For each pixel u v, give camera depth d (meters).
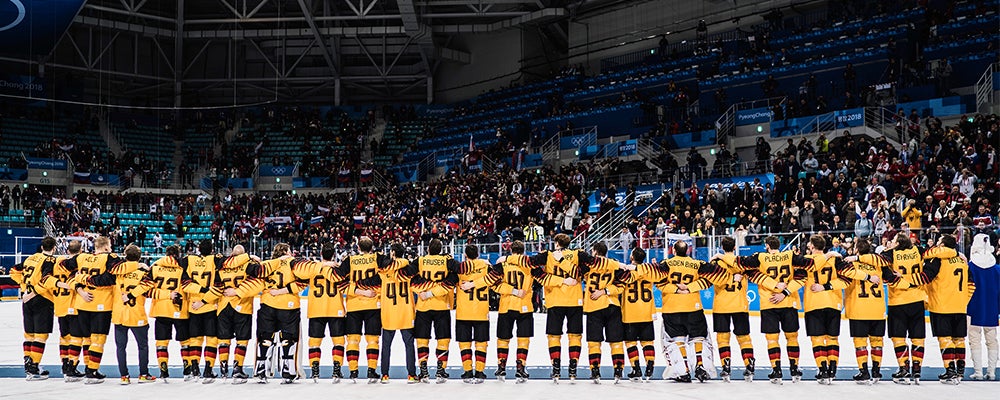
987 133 28.31
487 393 11.13
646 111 42.38
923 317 11.90
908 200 25.20
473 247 12.34
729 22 46.56
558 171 43.50
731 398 10.66
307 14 48.97
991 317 12.12
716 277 11.90
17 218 42.84
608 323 12.09
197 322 12.39
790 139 32.44
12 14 43.28
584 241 30.75
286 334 12.24
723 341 12.07
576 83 49.69
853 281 11.89
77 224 41.62
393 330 12.16
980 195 24.73
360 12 48.00
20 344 17.27
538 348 16.62
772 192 29.62
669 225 28.14
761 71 40.50
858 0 41.56
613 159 38.19
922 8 38.06
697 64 44.59
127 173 48.66
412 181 48.53
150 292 12.34
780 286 11.73
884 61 36.94
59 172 47.38
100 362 13.10
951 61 34.75
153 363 14.24
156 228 44.59
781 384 11.82
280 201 45.97
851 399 10.57
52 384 12.19
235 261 12.22
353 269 12.20
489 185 40.03
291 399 10.74
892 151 28.47
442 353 12.23
